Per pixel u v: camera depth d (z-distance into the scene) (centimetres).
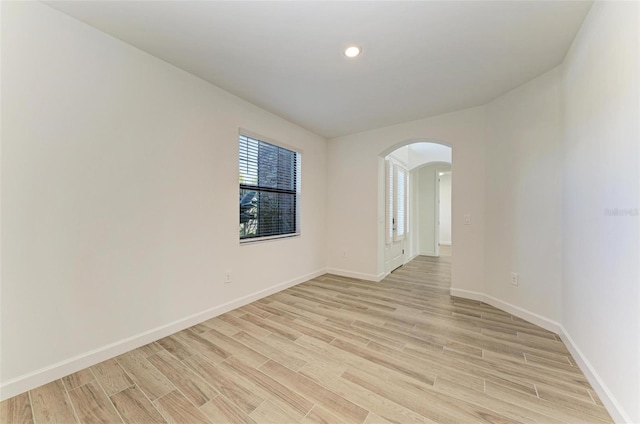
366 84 251
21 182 148
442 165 625
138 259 198
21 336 148
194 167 237
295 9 156
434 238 633
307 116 334
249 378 161
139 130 198
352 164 412
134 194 196
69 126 165
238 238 280
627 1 122
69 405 139
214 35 181
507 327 232
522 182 250
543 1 150
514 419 129
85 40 171
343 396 146
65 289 164
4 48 142
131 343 193
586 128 167
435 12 158
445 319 250
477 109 301
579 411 134
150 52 202
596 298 152
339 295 324
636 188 116
